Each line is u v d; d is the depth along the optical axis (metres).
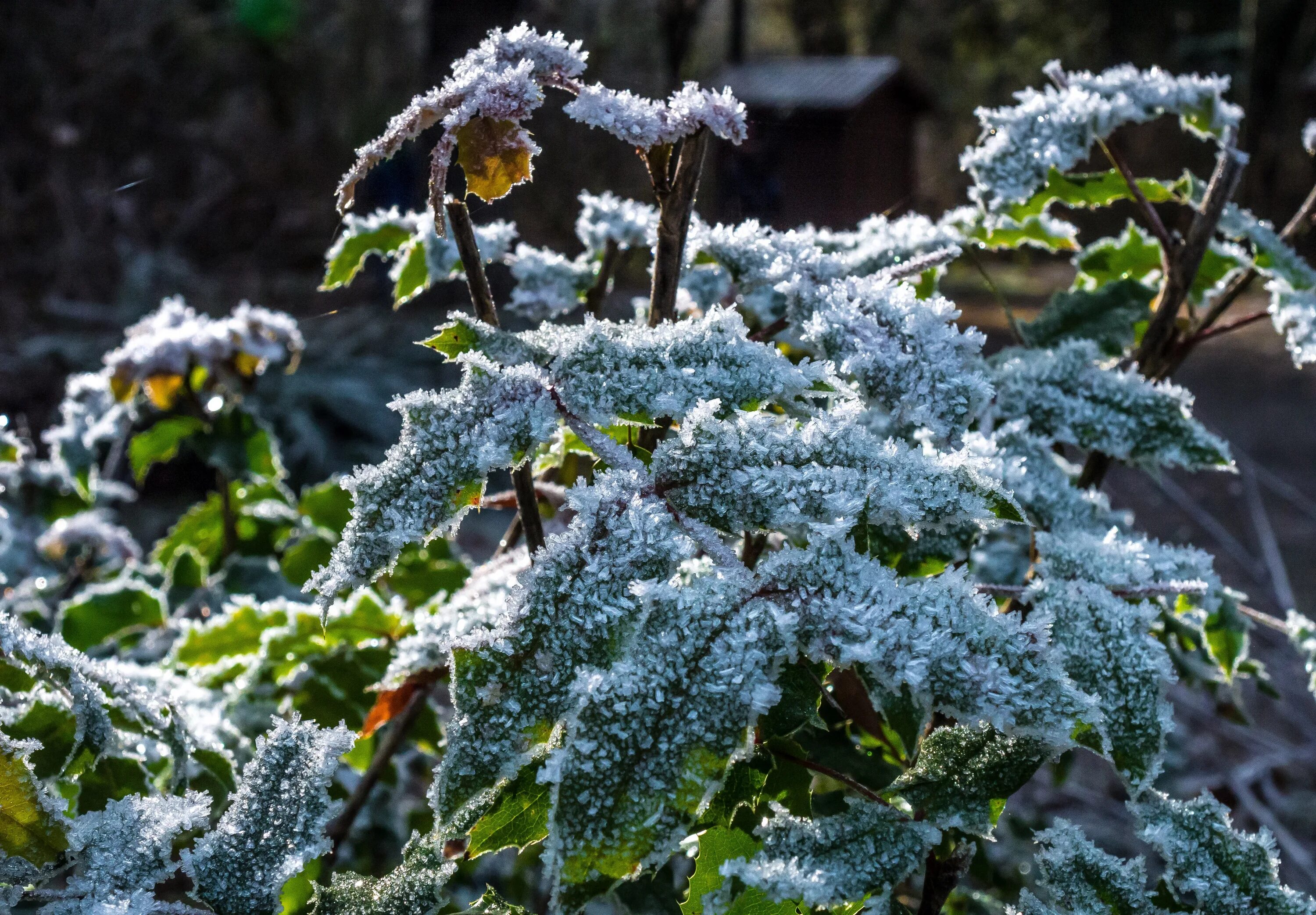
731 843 0.57
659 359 0.56
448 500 0.55
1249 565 1.77
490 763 0.53
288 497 1.13
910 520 0.55
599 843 0.52
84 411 1.20
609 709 0.52
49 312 4.60
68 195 4.88
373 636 0.74
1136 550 0.63
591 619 0.54
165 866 0.57
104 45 5.27
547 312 0.74
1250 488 1.85
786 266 0.64
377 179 1.97
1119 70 0.73
